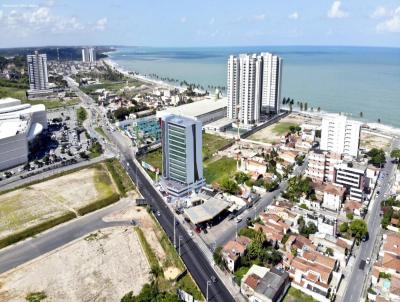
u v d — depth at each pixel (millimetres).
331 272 144500
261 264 154625
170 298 124000
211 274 150125
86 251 167125
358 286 142625
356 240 173875
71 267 155375
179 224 190875
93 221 195250
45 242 175000
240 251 156500
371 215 197250
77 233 183000
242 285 138625
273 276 138500
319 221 179500
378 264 148875
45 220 191875
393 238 164875
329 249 160125
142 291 131875
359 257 161125
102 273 151125
